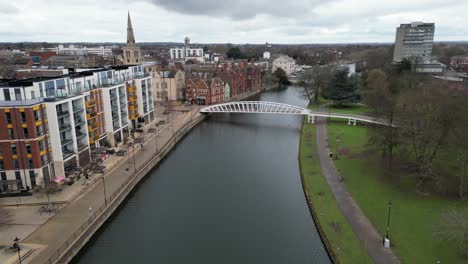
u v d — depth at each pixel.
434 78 134.38
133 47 134.38
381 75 122.62
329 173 63.62
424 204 49.94
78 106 65.56
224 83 150.00
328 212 48.53
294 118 125.75
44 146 56.28
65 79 63.44
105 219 49.44
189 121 108.69
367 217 46.91
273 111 119.25
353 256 38.19
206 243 45.28
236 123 117.00
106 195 54.38
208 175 68.81
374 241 41.06
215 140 95.50
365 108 127.38
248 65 193.75
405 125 57.03
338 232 43.19
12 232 43.44
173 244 45.22
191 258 42.12
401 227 43.88
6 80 60.59
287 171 70.19
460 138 51.75
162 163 75.81
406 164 63.97
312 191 55.91
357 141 84.25
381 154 70.19
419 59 186.75
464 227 37.38
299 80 198.75
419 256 37.81
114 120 80.69
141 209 54.75
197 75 152.25
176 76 142.50
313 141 86.19
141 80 95.69
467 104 55.09
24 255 38.50
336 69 148.62
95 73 74.50
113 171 64.50
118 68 90.12
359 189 55.97
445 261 36.81
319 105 137.75
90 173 62.75
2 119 52.47
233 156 81.06
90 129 69.25
